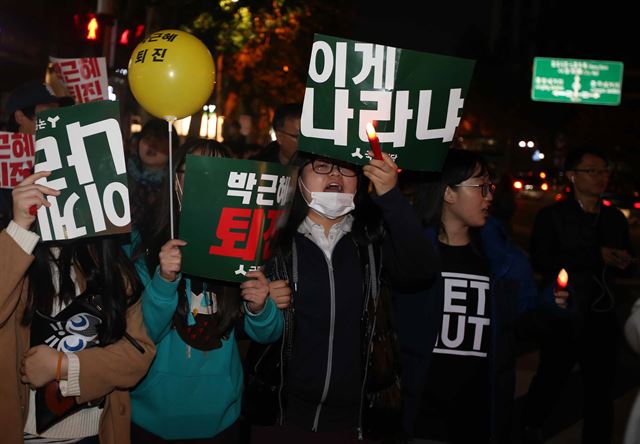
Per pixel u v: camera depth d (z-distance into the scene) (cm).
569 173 568
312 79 335
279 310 336
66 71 575
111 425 316
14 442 299
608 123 4019
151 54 330
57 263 309
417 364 378
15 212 293
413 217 335
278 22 2081
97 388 301
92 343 310
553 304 382
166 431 332
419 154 340
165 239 338
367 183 373
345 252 358
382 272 361
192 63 331
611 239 557
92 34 1010
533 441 568
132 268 320
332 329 346
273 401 341
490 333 382
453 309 384
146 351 315
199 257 316
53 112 302
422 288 373
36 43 1719
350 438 348
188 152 350
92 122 302
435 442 378
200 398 334
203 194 312
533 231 573
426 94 337
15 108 449
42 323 307
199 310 338
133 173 518
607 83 2823
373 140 324
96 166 302
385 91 335
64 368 296
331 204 349
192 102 338
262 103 3084
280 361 340
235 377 346
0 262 290
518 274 393
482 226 395
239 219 315
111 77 909
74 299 310
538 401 562
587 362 545
